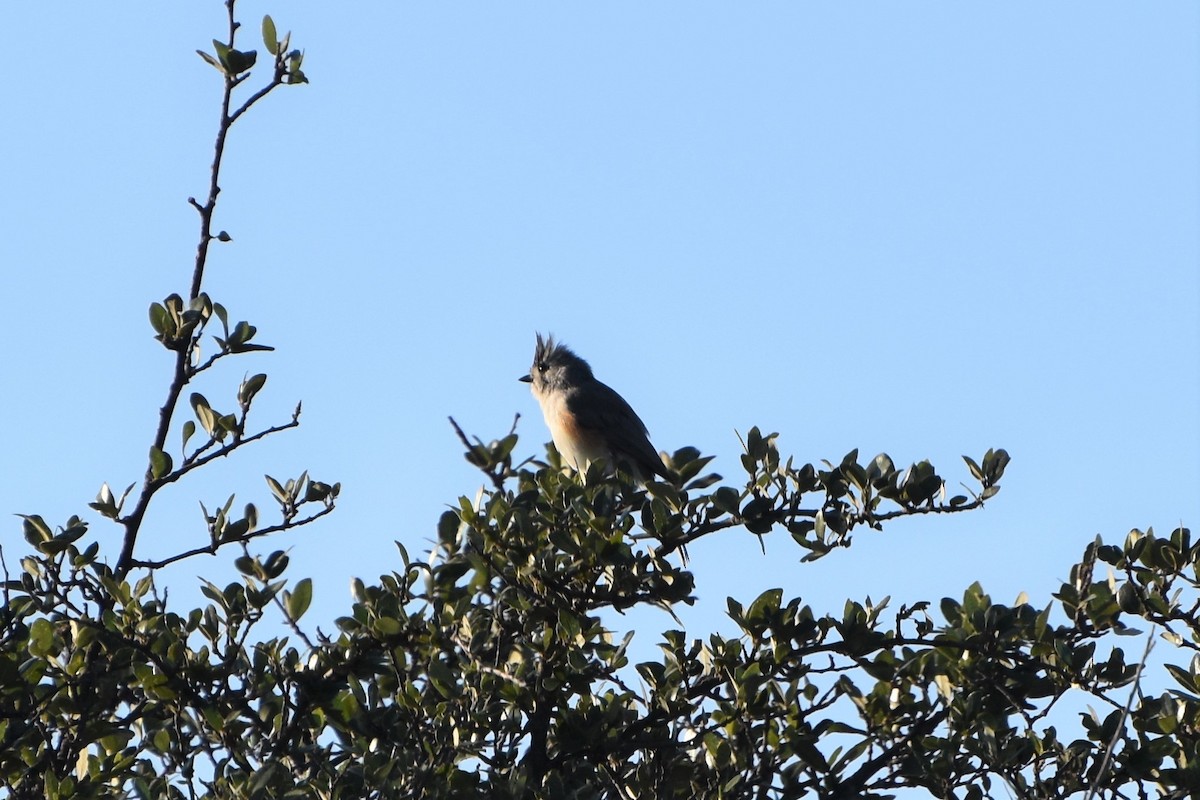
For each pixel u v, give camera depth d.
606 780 11.55
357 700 10.59
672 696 11.82
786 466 11.88
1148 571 11.63
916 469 11.70
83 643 10.64
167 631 10.77
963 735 11.33
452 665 11.30
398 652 10.84
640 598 11.27
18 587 11.09
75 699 10.81
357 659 10.91
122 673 10.90
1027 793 10.98
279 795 9.62
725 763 11.25
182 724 11.01
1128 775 10.98
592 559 11.12
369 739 10.71
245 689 10.88
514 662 11.38
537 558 11.10
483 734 11.12
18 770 10.70
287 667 10.95
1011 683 11.34
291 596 10.70
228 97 11.20
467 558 10.70
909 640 11.38
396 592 11.12
